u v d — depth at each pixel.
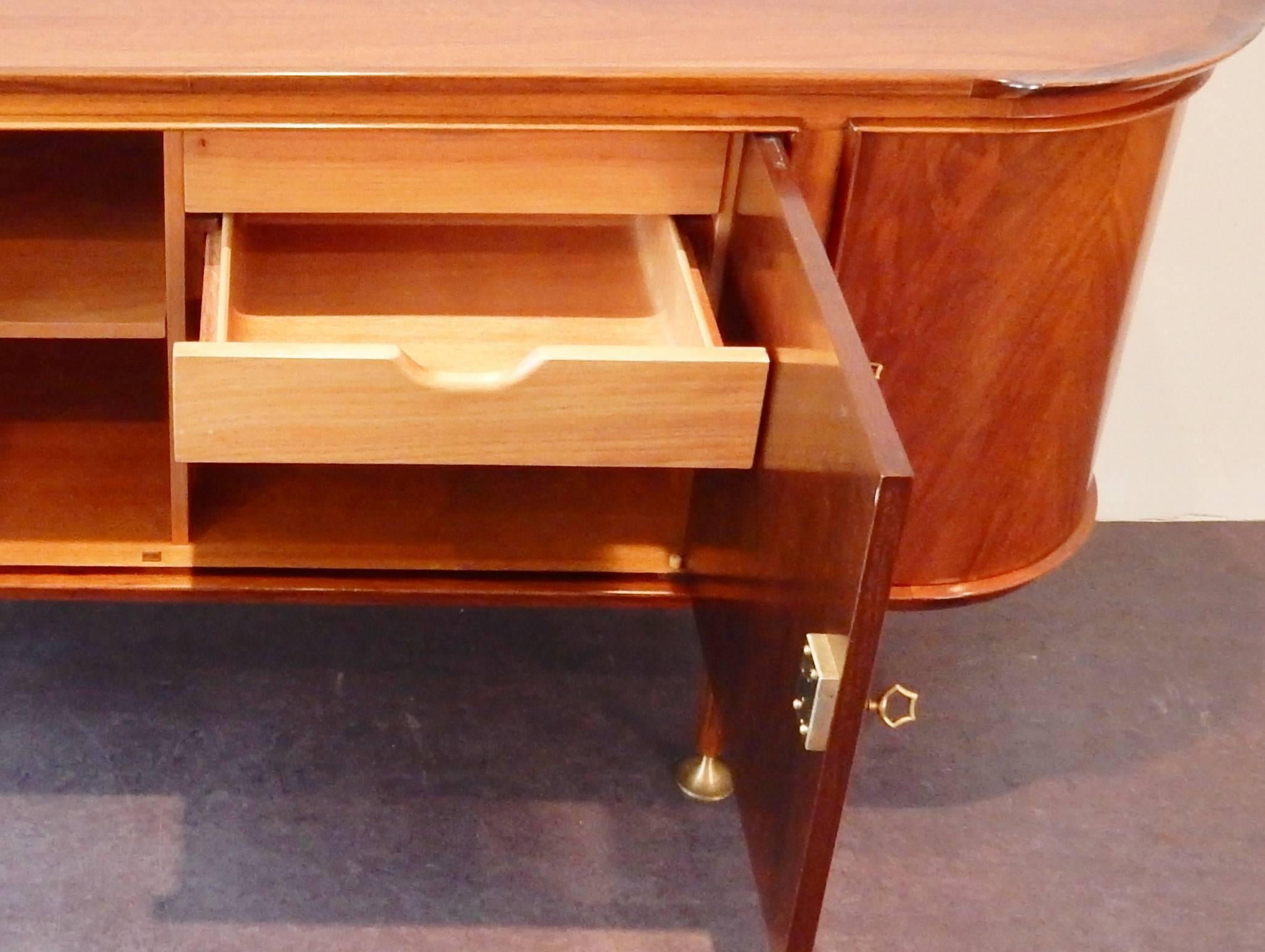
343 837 1.24
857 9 1.09
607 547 1.21
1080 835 1.31
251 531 1.17
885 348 1.07
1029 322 1.07
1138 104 1.01
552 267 1.19
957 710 1.43
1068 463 1.17
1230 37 1.06
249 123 0.95
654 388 0.93
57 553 1.13
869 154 0.98
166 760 1.30
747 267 1.02
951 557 1.17
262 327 1.08
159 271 1.10
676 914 1.20
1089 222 1.04
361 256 1.18
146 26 0.98
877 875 1.25
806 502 0.86
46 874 1.18
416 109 0.96
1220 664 1.52
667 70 0.95
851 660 0.77
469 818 1.27
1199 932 1.22
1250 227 1.54
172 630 1.44
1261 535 1.70
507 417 0.94
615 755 1.34
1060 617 1.57
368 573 1.17
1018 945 1.20
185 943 1.14
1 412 1.26
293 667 1.41
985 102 0.97
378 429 0.93
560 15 1.05
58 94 0.92
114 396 1.29
